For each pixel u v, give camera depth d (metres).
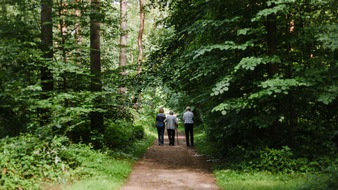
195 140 18.36
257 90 9.83
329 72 8.86
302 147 9.59
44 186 7.00
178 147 15.75
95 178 7.82
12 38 9.70
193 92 11.96
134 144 14.81
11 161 7.13
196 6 10.95
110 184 7.40
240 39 10.06
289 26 9.96
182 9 11.48
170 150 14.66
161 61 12.37
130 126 15.59
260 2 9.57
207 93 10.08
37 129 8.91
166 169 10.20
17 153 7.63
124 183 8.18
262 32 9.50
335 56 9.46
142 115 22.75
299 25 9.85
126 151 12.76
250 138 10.66
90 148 10.60
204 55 10.11
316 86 8.87
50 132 8.97
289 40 9.20
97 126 12.09
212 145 14.24
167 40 11.95
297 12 9.70
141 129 17.53
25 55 9.60
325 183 6.06
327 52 9.57
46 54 11.20
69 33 11.67
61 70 10.21
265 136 10.55
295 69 9.15
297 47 9.77
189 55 9.40
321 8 9.44
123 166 9.75
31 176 7.30
